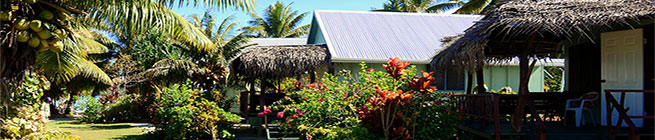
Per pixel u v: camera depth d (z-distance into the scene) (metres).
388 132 8.10
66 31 6.51
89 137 14.41
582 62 10.14
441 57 9.59
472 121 9.56
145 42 20.41
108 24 7.78
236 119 12.96
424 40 16.59
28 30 5.87
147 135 14.51
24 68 6.10
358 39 16.05
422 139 8.50
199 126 12.40
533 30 6.90
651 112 8.19
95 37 22.25
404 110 8.76
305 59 12.98
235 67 15.55
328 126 9.02
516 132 7.75
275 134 12.66
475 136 9.07
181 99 12.64
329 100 9.24
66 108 27.55
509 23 6.90
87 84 22.70
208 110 12.61
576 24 6.61
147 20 7.61
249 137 13.51
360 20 18.42
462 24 18.64
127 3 7.20
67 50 8.78
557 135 7.72
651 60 8.14
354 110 9.12
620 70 8.67
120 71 21.22
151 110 16.84
